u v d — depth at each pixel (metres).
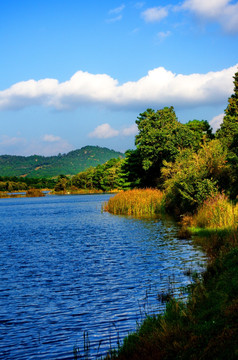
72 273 15.27
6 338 8.85
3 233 30.22
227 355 5.91
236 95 59.88
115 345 8.11
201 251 17.81
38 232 30.38
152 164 62.31
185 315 8.27
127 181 78.75
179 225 29.34
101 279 14.00
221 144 37.19
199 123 84.44
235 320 7.01
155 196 42.12
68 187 159.38
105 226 32.09
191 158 36.38
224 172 30.91
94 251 20.23
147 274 14.27
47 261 18.00
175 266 15.23
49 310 10.77
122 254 18.88
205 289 9.85
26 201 96.69
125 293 11.97
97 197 103.44
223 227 21.92
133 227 29.95
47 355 7.86
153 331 7.82
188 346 6.73
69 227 33.16
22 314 10.51
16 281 14.27
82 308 10.79
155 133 59.75
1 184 190.38
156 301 10.85
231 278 9.77
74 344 8.38
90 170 165.50
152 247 20.28
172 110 68.69
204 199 28.23
